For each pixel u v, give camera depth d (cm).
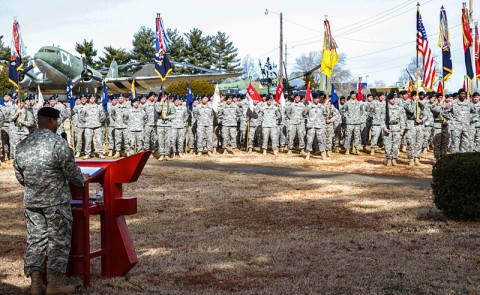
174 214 936
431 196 1105
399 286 525
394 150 1692
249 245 706
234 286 538
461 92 1678
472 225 816
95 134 1945
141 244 723
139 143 1914
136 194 1152
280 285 537
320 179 1392
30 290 524
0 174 1532
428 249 675
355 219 877
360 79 2686
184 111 1988
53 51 3058
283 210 961
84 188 523
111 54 6962
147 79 3531
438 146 1805
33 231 491
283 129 2259
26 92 3303
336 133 2205
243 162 1817
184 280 562
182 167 1656
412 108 1695
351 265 606
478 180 825
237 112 2281
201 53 8225
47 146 486
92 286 536
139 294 513
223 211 959
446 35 1755
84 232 527
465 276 560
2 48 5566
